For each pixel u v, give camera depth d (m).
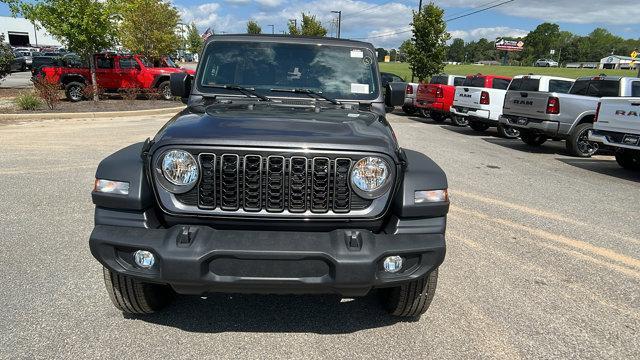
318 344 3.18
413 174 2.97
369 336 3.29
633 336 3.39
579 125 11.27
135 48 27.77
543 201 7.01
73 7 17.19
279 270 2.71
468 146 12.40
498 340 3.28
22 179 7.01
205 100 3.96
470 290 4.02
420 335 3.32
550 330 3.43
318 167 2.76
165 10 29.02
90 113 15.20
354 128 3.05
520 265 4.59
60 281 3.88
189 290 2.81
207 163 2.75
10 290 3.71
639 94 10.77
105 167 2.92
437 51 25.70
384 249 2.75
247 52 4.12
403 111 21.92
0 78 20.72
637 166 10.06
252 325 3.39
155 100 20.30
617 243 5.30
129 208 2.82
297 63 4.11
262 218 2.79
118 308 3.38
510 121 12.41
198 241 2.70
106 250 2.79
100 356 2.95
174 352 3.03
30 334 3.14
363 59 4.18
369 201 2.84
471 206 6.57
